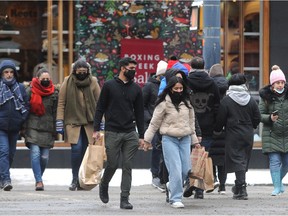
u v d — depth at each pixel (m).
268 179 46.94
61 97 39.59
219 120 35.75
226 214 31.19
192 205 33.81
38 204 34.03
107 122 32.28
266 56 51.78
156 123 32.53
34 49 50.34
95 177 35.34
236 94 35.75
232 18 51.69
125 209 32.22
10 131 39.34
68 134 39.62
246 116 35.84
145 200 35.78
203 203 34.56
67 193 38.53
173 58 39.75
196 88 35.56
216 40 42.69
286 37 51.75
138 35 51.16
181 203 32.72
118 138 32.12
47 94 39.72
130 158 32.28
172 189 32.62
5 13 50.06
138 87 32.47
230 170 35.97
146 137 32.56
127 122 32.19
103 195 33.28
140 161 50.66
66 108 39.69
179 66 35.94
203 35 43.09
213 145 37.75
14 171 48.78
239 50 51.75
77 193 38.53
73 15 50.69
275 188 38.06
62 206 33.38
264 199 36.34
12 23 50.06
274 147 37.66
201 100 35.62
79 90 39.66
